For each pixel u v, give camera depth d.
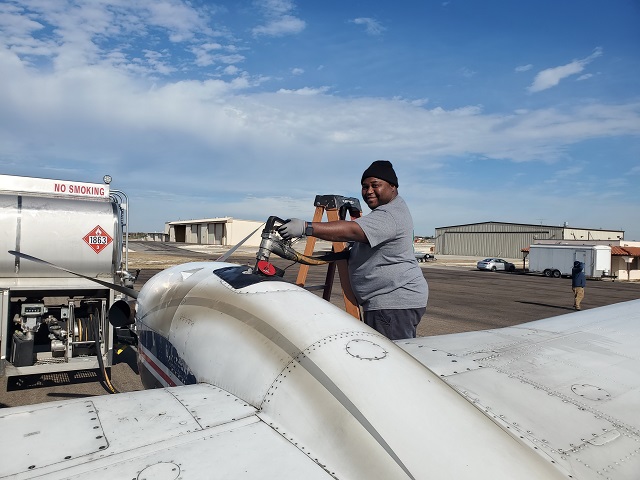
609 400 1.67
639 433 1.47
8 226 4.34
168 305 2.23
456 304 12.65
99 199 5.04
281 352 1.44
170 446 1.09
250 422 1.26
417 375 1.33
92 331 4.92
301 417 1.24
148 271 18.58
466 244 62.28
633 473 1.28
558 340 2.30
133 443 1.09
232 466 1.03
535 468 1.12
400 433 1.12
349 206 2.66
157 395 1.41
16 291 4.46
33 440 1.07
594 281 27.61
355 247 2.27
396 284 2.17
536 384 1.74
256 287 1.76
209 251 40.75
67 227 4.58
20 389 4.56
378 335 1.52
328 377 1.29
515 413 1.50
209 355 1.69
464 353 2.03
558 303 13.72
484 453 1.10
